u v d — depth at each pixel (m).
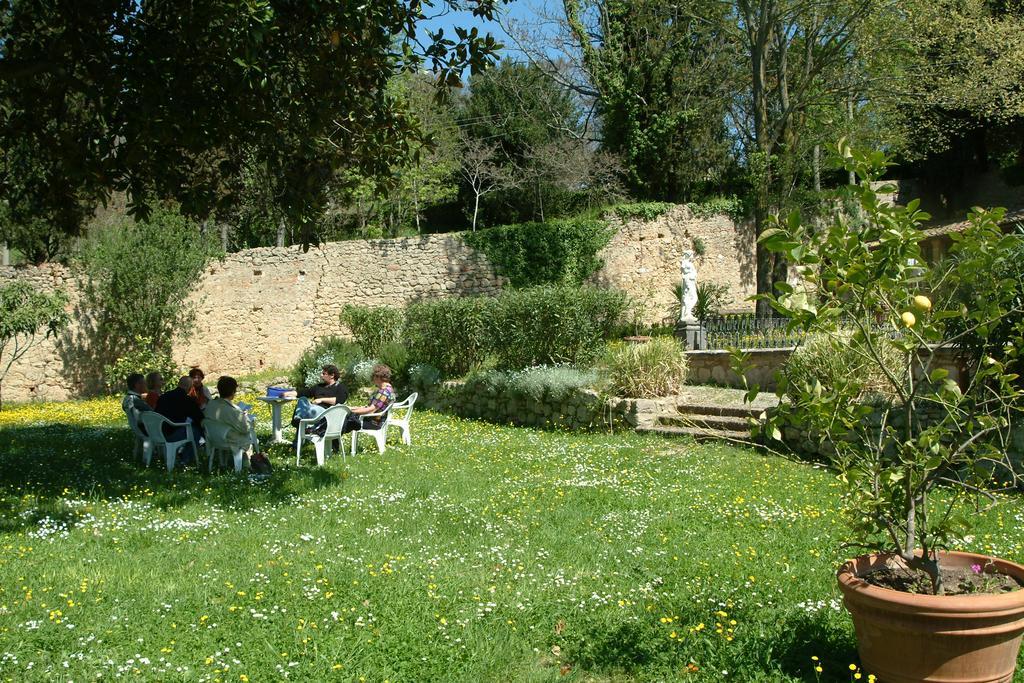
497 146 32.97
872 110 23.03
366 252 25.61
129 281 22.11
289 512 7.57
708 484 8.57
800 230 3.62
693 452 10.24
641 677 3.91
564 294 15.16
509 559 5.97
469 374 16.25
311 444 11.42
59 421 16.53
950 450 3.65
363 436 12.66
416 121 9.37
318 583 5.24
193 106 8.08
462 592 5.12
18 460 10.49
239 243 30.38
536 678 3.92
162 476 9.26
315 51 8.33
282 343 25.08
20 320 18.81
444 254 25.58
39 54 7.92
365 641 4.22
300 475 9.32
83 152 8.13
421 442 12.07
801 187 23.55
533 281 25.31
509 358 15.78
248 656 4.06
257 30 7.12
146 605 4.81
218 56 7.79
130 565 5.73
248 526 7.00
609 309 15.64
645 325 23.52
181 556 5.99
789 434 9.99
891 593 3.40
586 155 30.41
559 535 6.71
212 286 24.31
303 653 4.09
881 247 3.46
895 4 19.72
